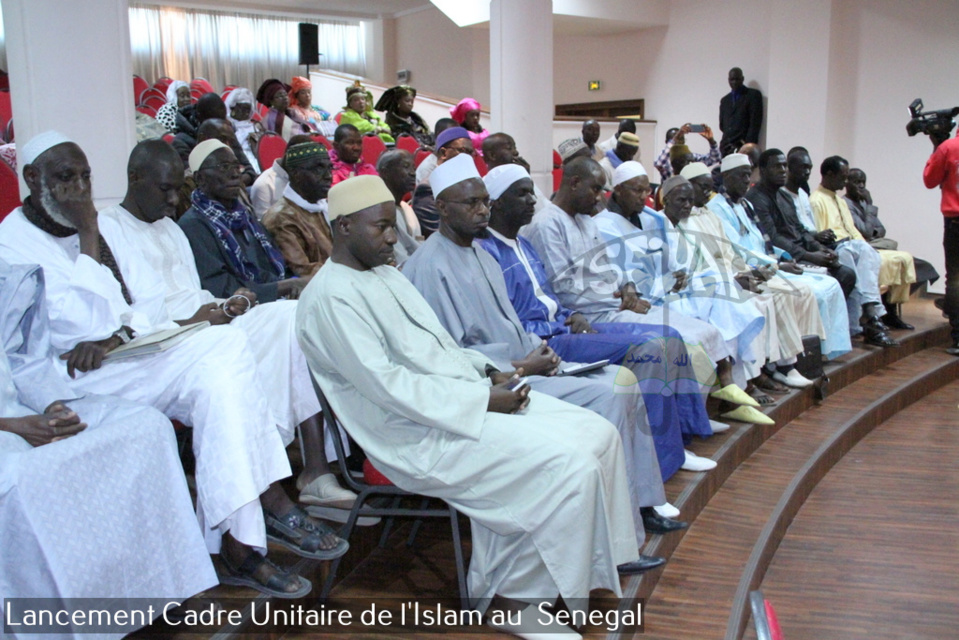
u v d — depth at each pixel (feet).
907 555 10.57
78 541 5.75
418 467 7.26
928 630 8.78
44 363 6.89
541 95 17.54
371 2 41.55
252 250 10.29
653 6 31.27
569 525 6.84
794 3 26.18
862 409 15.71
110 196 10.26
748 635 8.30
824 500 12.41
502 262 10.35
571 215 12.07
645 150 31.37
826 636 8.65
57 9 9.53
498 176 10.37
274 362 8.25
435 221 14.42
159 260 8.77
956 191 19.15
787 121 26.91
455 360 7.89
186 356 7.13
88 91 9.89
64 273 7.31
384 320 7.51
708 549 9.54
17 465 5.58
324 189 11.28
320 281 7.61
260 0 40.55
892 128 25.45
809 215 18.99
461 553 7.32
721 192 17.67
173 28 41.04
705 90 30.71
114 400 6.82
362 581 7.95
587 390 8.57
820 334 15.81
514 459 7.00
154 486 6.34
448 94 41.75
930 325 21.31
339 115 24.07
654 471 8.95
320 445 8.50
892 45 25.16
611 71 34.12
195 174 9.89
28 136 9.70
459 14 32.58
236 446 6.84
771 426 13.91
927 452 14.61
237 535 6.81
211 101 16.02
